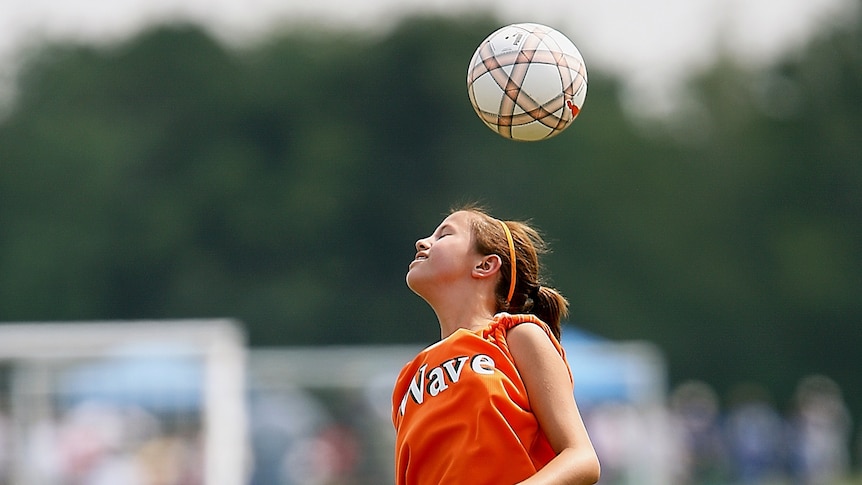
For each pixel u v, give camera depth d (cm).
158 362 5075
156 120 17975
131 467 4991
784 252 17862
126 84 18275
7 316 16688
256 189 17462
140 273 17112
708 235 18175
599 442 6144
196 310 17038
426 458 1938
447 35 18462
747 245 18150
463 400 1920
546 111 2203
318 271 17412
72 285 16875
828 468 9550
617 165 18362
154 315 17100
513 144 18225
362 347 17238
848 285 17612
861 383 17512
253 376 5591
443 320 2072
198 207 17362
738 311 17775
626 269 17862
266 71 18225
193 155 17750
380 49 18212
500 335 1959
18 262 16838
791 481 9500
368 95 18212
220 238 17375
